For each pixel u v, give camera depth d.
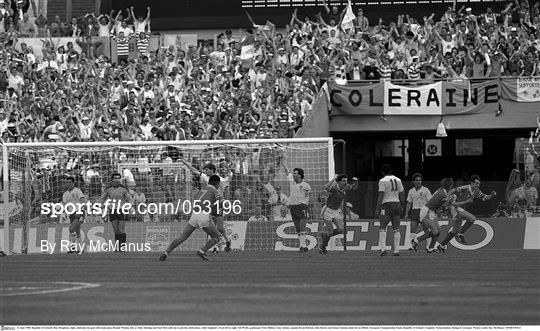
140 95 75.06
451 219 58.78
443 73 74.25
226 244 55.38
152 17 85.56
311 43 78.25
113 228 56.97
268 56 77.94
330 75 74.69
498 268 42.28
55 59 79.69
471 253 54.16
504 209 59.84
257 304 28.67
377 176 82.44
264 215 58.47
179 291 32.28
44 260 48.38
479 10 80.44
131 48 82.44
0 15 85.25
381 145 82.94
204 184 56.91
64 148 58.62
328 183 53.47
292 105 72.12
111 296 30.89
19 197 57.81
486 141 82.88
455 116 72.44
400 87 72.50
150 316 26.50
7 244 55.28
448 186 53.97
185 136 70.88
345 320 25.77
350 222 57.81
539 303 28.88
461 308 27.77
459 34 77.44
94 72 78.25
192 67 78.69
